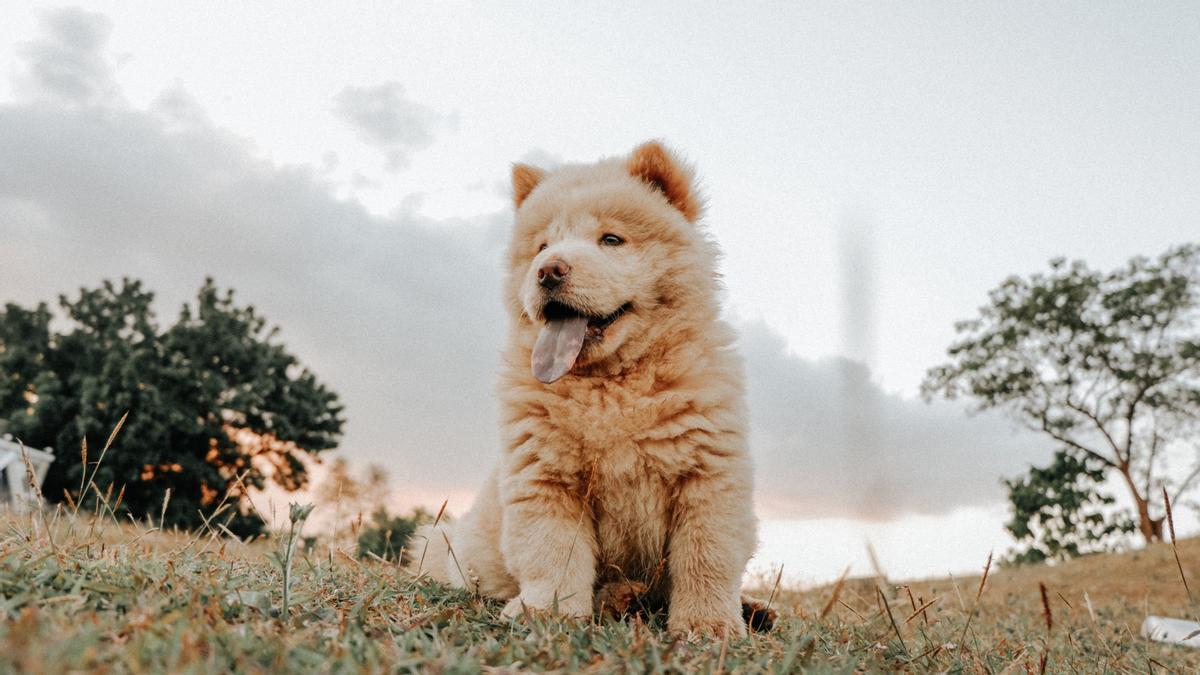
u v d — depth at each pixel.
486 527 0.85
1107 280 5.95
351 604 0.63
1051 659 0.76
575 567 0.74
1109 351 5.82
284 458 5.58
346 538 0.83
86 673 0.40
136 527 0.79
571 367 0.75
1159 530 5.65
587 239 0.81
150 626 0.49
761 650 0.62
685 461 0.75
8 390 5.44
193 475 4.87
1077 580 2.74
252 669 0.45
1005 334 6.04
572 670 0.51
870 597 1.07
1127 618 1.39
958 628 0.90
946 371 6.35
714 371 0.78
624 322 0.78
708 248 0.85
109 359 4.96
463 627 0.59
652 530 0.77
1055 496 5.66
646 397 0.76
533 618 0.63
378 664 0.48
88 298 5.62
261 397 5.37
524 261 0.86
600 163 0.92
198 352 5.36
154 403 4.83
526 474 0.76
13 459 2.50
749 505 0.77
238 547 0.82
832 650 0.66
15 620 0.48
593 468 0.74
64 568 0.59
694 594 0.74
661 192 0.86
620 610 0.74
